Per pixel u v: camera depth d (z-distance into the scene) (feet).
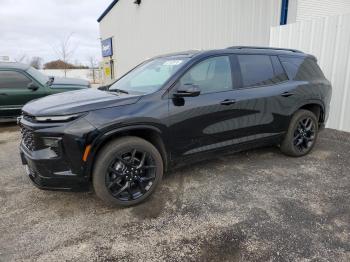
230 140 11.96
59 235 8.35
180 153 10.73
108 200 9.35
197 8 34.86
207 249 7.68
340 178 12.02
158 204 10.02
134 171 9.64
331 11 27.14
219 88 11.41
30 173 9.73
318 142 17.03
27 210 9.73
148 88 10.71
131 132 9.89
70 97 10.50
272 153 15.15
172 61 11.79
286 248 7.66
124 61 67.56
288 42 21.34
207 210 9.61
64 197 10.61
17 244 7.95
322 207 9.70
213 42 32.27
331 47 18.88
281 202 10.06
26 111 9.63
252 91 12.19
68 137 8.50
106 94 10.70
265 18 24.75
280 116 13.26
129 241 8.06
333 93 19.35
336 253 7.45
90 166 8.92
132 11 57.77
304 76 14.25
